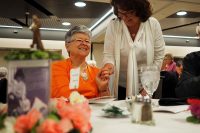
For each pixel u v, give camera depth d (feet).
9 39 27.91
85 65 5.39
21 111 1.98
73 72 5.01
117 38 6.01
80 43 5.29
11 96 2.04
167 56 19.67
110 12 19.58
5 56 2.07
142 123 2.82
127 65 5.94
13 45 27.94
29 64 2.01
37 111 1.79
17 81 2.02
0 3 16.94
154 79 3.99
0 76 7.03
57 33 28.81
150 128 2.63
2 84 3.92
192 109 2.97
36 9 18.43
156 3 15.23
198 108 2.92
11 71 2.06
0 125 1.69
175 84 6.22
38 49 2.06
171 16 19.83
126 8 5.27
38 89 2.00
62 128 1.65
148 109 2.85
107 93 5.31
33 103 1.97
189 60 5.31
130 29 6.00
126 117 3.23
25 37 28.19
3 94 3.90
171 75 6.28
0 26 27.27
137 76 5.81
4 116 1.94
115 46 6.02
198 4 15.42
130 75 5.77
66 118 1.81
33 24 2.13
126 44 5.94
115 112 3.22
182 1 14.90
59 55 2.11
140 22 5.85
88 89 4.99
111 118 3.17
